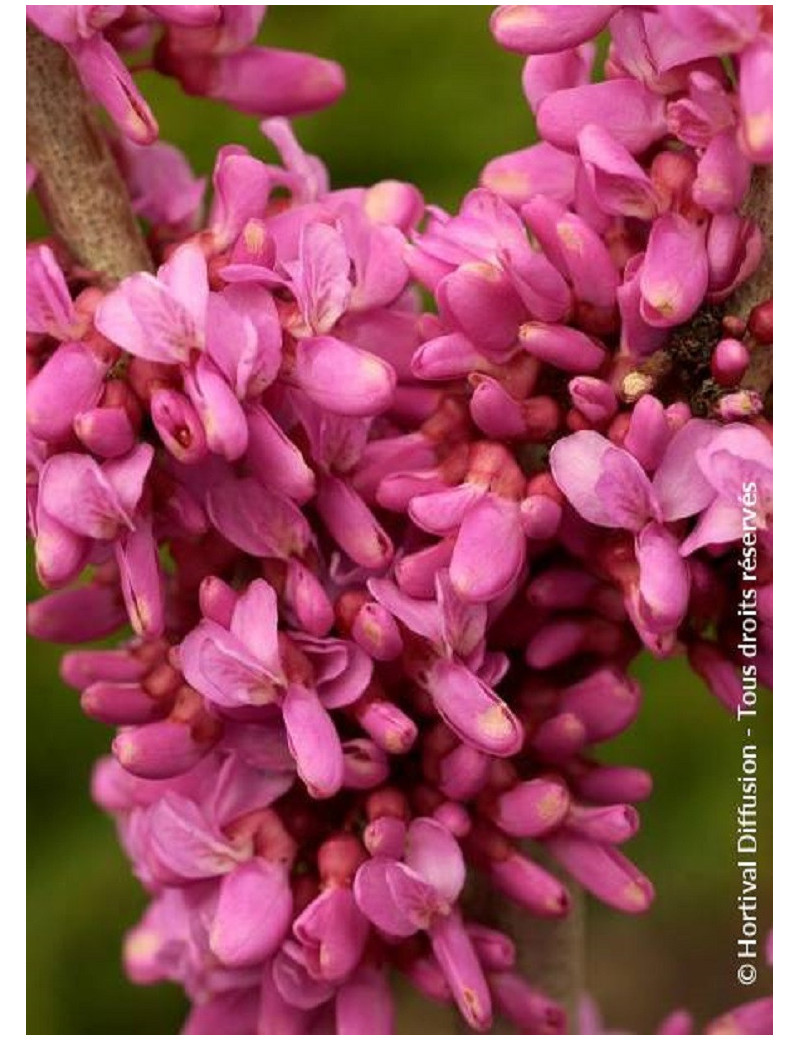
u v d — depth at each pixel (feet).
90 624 1.18
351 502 1.12
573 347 1.10
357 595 1.12
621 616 1.13
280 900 1.13
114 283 1.14
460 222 1.11
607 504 1.08
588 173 1.09
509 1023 1.18
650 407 1.08
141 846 1.20
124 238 1.15
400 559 1.12
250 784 1.15
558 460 1.09
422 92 1.84
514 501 1.11
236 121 1.81
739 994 1.83
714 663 1.13
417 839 1.13
